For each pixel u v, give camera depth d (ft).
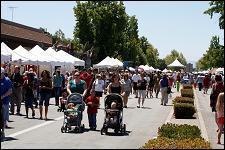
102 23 248.52
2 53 78.38
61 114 72.08
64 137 47.47
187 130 41.29
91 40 250.98
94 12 247.70
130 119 67.92
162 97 98.89
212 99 67.36
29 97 65.67
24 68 101.09
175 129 41.60
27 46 152.05
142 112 80.07
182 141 36.04
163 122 64.08
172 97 133.90
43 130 52.90
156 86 127.95
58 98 88.28
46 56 101.71
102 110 82.69
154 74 128.88
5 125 54.39
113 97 51.37
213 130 55.98
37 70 105.29
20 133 50.11
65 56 116.26
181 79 209.56
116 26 250.16
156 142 36.22
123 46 259.60
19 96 69.62
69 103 53.06
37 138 46.42
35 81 80.02
